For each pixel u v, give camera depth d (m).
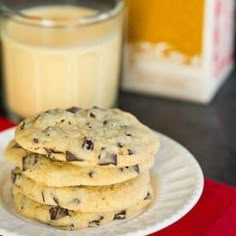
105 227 0.39
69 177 0.38
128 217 0.39
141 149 0.39
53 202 0.38
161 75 0.62
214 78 0.62
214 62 0.61
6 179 0.43
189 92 0.62
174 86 0.62
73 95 0.56
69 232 0.38
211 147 0.56
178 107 0.61
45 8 0.58
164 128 0.58
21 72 0.56
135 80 0.63
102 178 0.38
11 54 0.56
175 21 0.59
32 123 0.40
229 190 0.43
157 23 0.60
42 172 0.38
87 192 0.38
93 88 0.56
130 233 0.38
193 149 0.56
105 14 0.55
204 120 0.60
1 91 0.61
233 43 0.67
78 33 0.55
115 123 0.40
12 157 0.39
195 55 0.60
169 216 0.39
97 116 0.41
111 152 0.38
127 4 0.60
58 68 0.55
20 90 0.56
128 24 0.60
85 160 0.38
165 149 0.44
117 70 0.59
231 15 0.64
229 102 0.62
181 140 0.57
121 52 0.61
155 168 0.43
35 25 0.55
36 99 0.56
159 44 0.60
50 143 0.38
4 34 0.56
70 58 0.54
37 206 0.39
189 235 0.40
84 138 0.38
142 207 0.40
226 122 0.59
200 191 0.40
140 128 0.40
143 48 0.61
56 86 0.55
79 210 0.38
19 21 0.55
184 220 0.41
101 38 0.56
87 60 0.55
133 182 0.39
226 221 0.41
